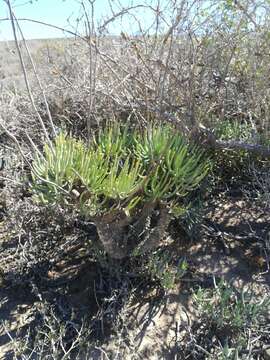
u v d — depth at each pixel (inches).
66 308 86.9
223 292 82.7
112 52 122.6
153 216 101.8
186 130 106.7
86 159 77.2
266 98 113.4
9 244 107.0
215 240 103.9
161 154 81.5
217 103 117.4
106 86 115.6
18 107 144.6
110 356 77.7
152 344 80.0
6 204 116.3
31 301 90.8
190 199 106.4
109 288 89.2
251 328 78.2
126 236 88.6
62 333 77.9
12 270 96.6
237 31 99.0
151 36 110.9
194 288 91.1
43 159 78.5
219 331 79.3
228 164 121.0
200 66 112.3
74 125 136.9
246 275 93.9
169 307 86.9
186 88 108.9
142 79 109.8
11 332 83.7
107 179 82.6
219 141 110.4
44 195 76.4
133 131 105.7
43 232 101.9
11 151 128.3
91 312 85.8
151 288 91.1
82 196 76.5
